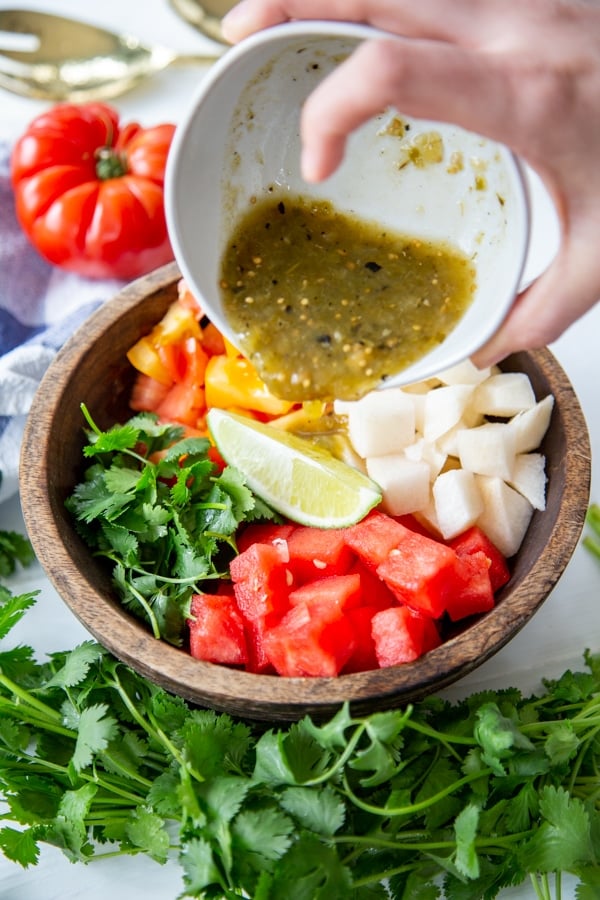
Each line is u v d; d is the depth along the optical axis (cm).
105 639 53
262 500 59
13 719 57
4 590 61
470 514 57
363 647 55
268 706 51
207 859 49
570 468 57
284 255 53
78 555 56
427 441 59
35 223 71
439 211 52
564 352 71
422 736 55
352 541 57
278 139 52
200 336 63
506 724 52
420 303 51
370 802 54
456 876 52
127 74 81
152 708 56
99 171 72
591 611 63
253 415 62
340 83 42
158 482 58
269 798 52
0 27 80
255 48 46
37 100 81
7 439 66
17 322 72
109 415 63
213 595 57
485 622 53
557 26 44
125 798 55
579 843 52
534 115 44
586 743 56
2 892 55
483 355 51
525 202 46
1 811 58
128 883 56
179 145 48
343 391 51
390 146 52
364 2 45
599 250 48
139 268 73
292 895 49
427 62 42
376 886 54
